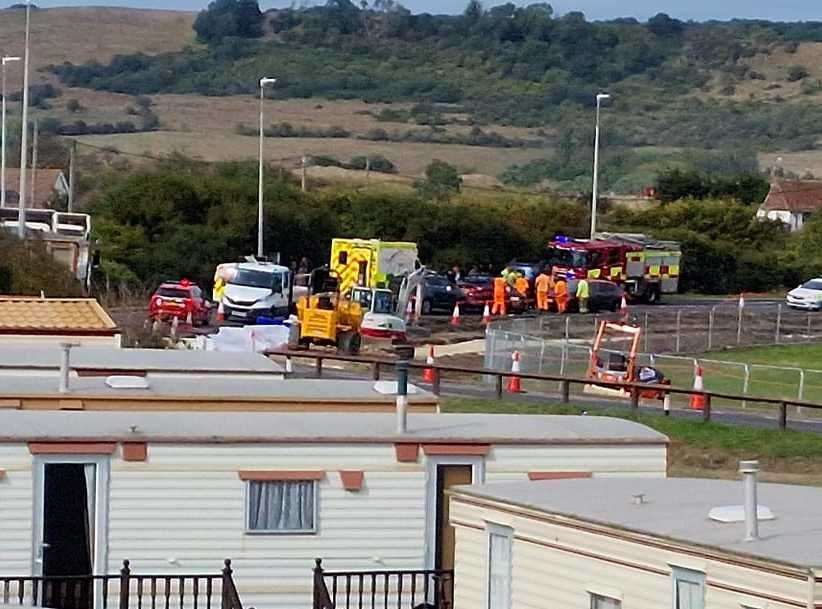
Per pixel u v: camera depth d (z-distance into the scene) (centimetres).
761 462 4812
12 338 4328
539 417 2980
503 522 2355
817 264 12769
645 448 2816
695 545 2038
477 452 2731
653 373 6166
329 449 2692
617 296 9844
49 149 17312
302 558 2684
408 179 17375
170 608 2636
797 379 6750
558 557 2256
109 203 10300
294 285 9019
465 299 9381
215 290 8581
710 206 13138
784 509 2275
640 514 2236
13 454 2581
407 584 2697
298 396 3117
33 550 2594
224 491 2658
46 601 2595
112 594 2606
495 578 2370
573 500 2352
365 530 2703
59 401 3011
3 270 7238
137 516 2628
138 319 7631
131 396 3042
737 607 1988
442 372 6084
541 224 12081
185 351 3791
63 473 2655
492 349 6412
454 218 11538
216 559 2656
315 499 2691
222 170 12888
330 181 15038
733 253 12425
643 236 11319
